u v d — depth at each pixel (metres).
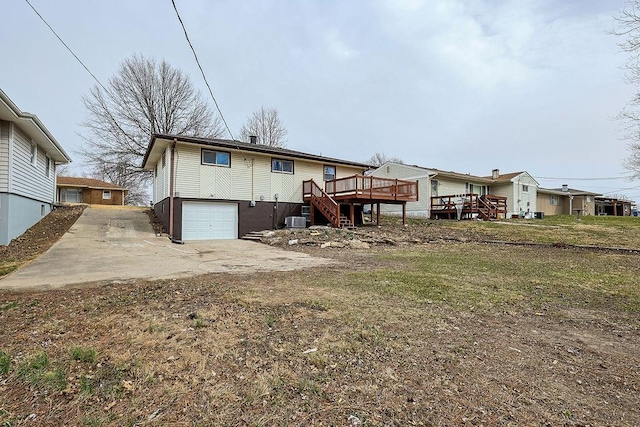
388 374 2.50
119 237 11.75
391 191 16.48
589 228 17.02
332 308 4.09
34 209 12.22
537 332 3.52
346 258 8.98
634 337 3.41
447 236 14.19
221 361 2.65
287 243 11.77
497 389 2.32
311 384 2.33
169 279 5.77
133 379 2.35
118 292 4.77
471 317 3.95
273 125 34.31
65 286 5.12
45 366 2.48
